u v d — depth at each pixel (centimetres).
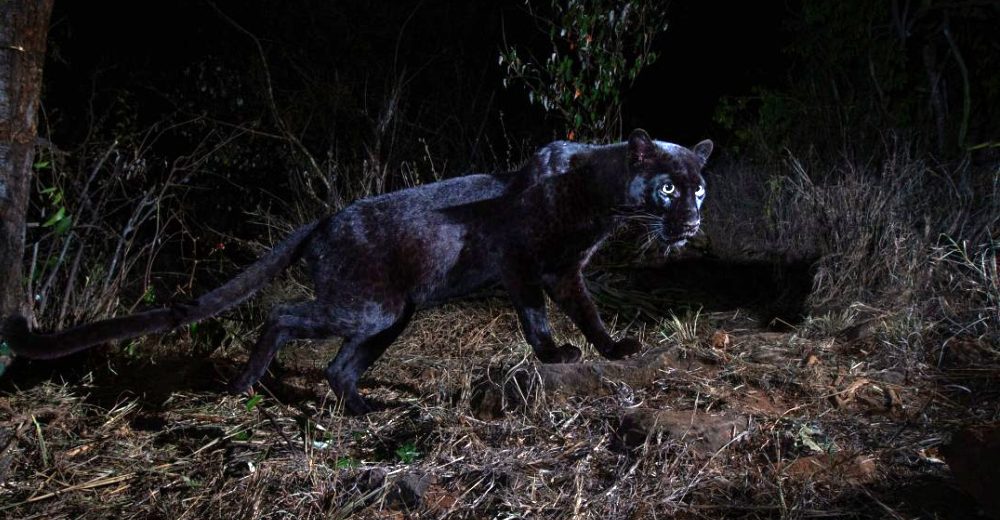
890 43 765
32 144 431
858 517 307
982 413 398
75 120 783
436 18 1047
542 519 316
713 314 578
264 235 740
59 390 446
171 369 484
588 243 427
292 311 413
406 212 411
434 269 416
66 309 504
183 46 857
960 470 307
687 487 333
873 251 582
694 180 405
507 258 420
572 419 394
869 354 477
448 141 912
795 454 358
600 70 696
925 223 600
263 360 411
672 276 661
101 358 491
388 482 340
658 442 359
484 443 383
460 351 524
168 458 377
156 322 391
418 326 565
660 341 512
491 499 332
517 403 412
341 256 407
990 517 299
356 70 959
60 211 469
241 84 838
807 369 449
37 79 426
